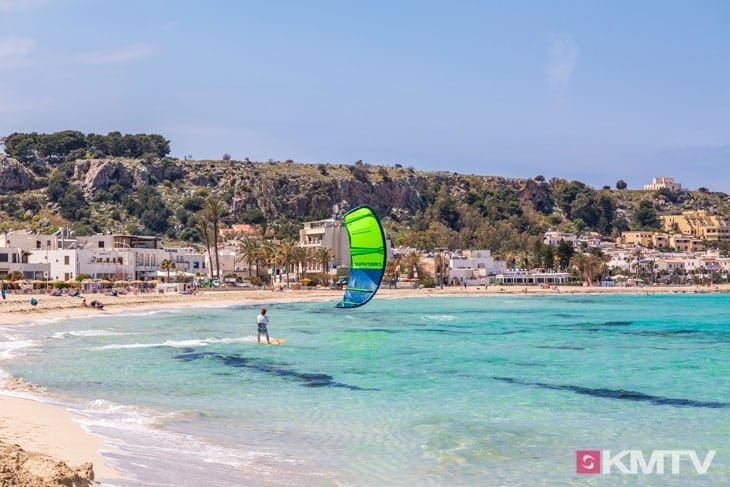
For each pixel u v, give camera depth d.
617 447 21.48
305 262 177.25
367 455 19.80
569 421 25.19
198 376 35.03
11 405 24.42
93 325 67.88
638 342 57.94
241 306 109.38
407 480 17.53
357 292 46.06
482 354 46.81
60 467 14.68
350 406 27.39
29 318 74.44
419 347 50.88
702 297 175.38
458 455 19.92
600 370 39.44
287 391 30.86
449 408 27.28
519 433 22.97
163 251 160.00
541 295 178.75
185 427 22.67
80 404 26.36
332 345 51.34
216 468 17.64
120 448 18.80
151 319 77.50
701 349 52.09
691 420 25.66
